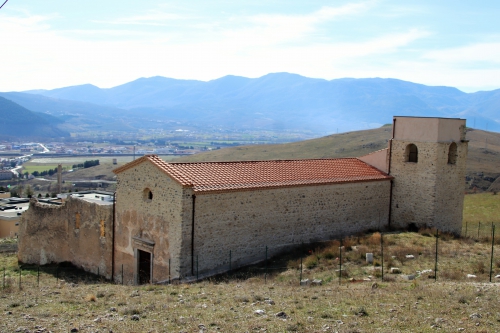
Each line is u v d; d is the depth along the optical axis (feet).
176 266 83.51
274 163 107.76
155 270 88.53
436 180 114.01
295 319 50.39
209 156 536.83
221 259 88.89
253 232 94.07
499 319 48.24
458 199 121.90
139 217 92.32
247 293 63.87
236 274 85.46
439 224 116.57
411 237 105.50
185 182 82.64
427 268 79.30
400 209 121.08
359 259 87.61
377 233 105.91
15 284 84.02
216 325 48.96
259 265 91.35
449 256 87.86
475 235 126.31
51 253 115.75
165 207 86.17
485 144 444.55
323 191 106.63
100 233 102.17
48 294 68.08
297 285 71.92
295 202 101.30
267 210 96.22
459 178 121.39
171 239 84.79
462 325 46.78
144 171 91.20
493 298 55.88
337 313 52.29
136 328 48.34
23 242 120.26
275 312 53.52
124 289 72.13
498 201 202.08
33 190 403.75
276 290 66.54
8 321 51.70
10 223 194.70
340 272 76.18
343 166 119.65
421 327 46.60
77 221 109.09
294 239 101.65
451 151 120.67
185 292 66.80
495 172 326.85
